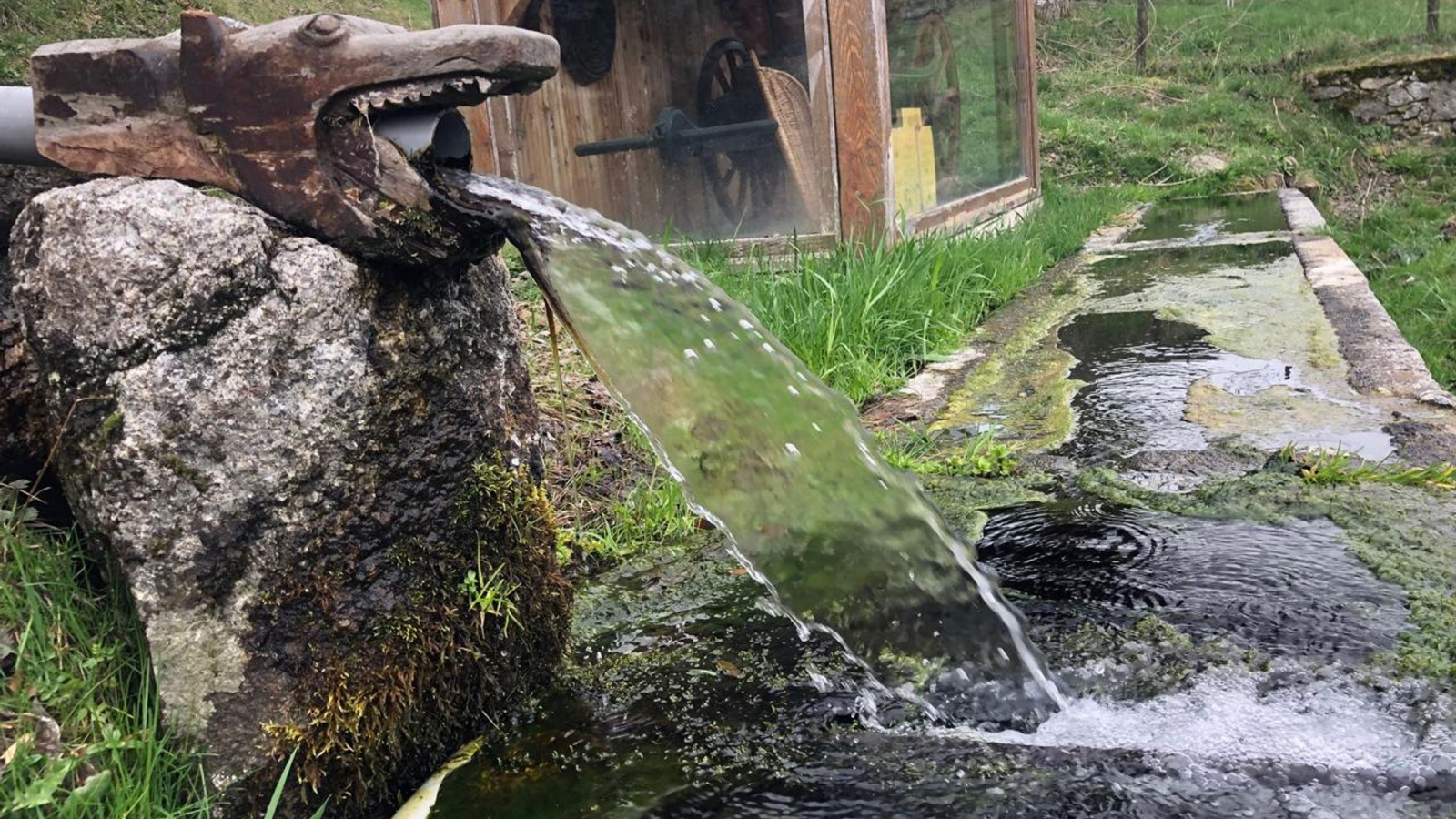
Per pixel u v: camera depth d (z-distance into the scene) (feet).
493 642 7.05
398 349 6.35
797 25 20.99
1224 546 9.20
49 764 5.28
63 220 5.50
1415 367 14.02
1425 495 9.91
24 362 6.57
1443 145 49.01
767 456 6.61
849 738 6.77
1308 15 62.64
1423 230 37.42
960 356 17.22
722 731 6.95
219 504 5.71
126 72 6.07
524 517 7.30
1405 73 49.93
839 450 7.10
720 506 6.27
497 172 22.82
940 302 18.78
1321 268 21.54
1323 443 11.50
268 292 5.82
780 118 21.50
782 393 6.98
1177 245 27.89
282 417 5.86
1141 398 13.92
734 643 8.17
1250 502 10.06
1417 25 58.65
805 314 16.05
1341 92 51.29
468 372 6.89
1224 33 61.41
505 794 6.40
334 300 6.01
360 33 5.86
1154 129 50.80
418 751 6.59
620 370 6.09
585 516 11.03
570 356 15.08
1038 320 19.62
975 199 28.07
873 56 20.53
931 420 13.91
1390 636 7.47
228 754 5.81
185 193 5.67
